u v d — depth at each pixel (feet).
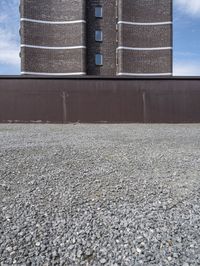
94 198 11.28
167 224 9.14
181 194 11.75
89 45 94.48
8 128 37.40
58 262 7.36
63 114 48.19
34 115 47.83
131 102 49.06
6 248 7.92
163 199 11.19
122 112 48.93
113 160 17.01
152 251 7.70
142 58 92.94
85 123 48.16
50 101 48.08
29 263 7.32
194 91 49.44
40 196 11.50
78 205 10.64
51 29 90.74
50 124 46.21
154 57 93.40
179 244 8.00
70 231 8.77
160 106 49.32
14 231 8.79
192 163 16.55
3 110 47.42
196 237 8.36
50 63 90.33
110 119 48.73
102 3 95.96
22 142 22.95
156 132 32.94
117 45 95.04
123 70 91.61
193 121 49.39
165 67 93.35
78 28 90.94
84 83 48.52
